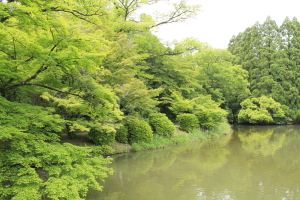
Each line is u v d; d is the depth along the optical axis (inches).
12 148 173.8
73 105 285.6
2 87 207.2
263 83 1066.7
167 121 553.6
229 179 293.1
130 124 482.3
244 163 371.6
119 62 406.6
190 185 271.7
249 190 256.2
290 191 252.7
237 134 739.4
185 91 725.9
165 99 717.3
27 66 205.6
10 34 166.9
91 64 188.2
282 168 342.3
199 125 676.7
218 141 591.8
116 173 319.0
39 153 185.5
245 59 1178.6
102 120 381.4
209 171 328.5
